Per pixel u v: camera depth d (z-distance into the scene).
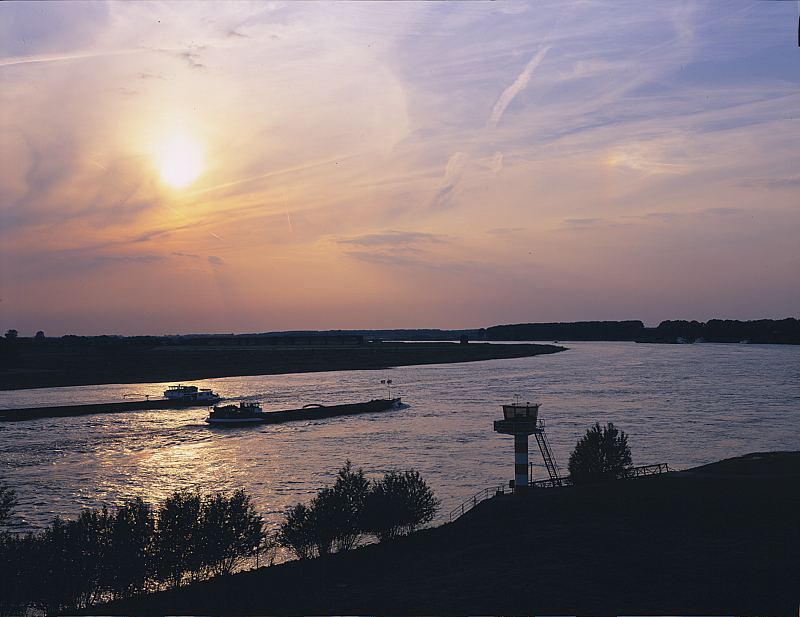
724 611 48.44
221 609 53.12
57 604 54.59
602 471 90.50
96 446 146.00
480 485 102.00
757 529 64.50
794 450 126.19
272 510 91.31
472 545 65.81
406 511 70.62
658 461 116.75
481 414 187.00
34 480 112.19
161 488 105.94
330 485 105.56
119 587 57.12
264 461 126.88
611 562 58.25
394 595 53.81
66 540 56.47
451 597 52.53
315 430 167.00
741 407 189.25
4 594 53.41
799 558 57.31
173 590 58.69
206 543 60.94
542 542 64.00
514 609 49.47
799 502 70.88
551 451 129.62
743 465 93.56
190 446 146.00
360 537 74.94
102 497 100.50
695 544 61.66
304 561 65.12
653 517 69.25
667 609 48.72
